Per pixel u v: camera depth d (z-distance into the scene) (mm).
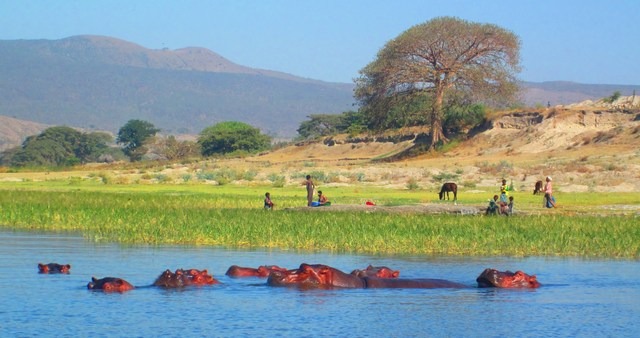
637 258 29609
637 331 17438
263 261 27219
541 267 26891
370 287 22031
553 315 18938
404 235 33469
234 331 16922
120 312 18453
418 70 108938
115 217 39656
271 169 100125
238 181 82750
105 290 20797
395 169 87625
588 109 103312
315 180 80562
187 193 63906
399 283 22250
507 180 74750
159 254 28609
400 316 18578
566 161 82375
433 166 90438
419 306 19734
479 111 114188
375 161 112938
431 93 112000
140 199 53281
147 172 100688
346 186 73750
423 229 35219
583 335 17062
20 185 76750
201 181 83750
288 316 18344
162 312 18516
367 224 36719
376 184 76125
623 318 18672
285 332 16922
